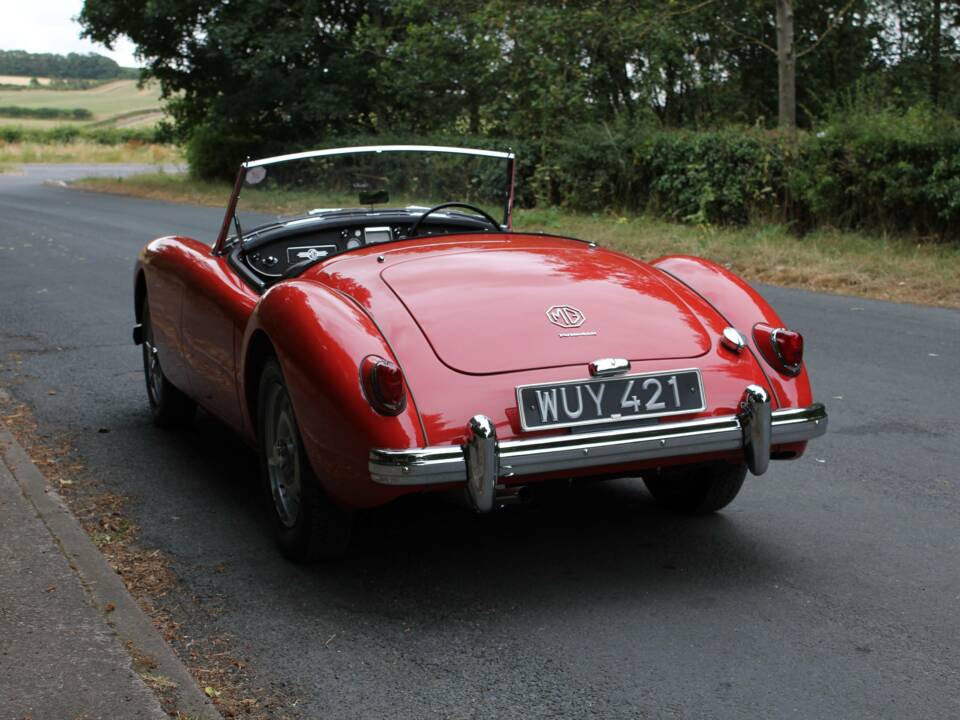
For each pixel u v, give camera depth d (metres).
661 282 4.09
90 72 174.12
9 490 4.53
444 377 3.42
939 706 2.82
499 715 2.82
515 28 21.02
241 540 4.18
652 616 3.41
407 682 3.01
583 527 4.26
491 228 5.24
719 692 2.92
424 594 3.63
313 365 3.48
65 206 24.55
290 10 30.53
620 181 17.77
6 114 114.31
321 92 30.08
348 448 3.38
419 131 28.02
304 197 5.01
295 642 3.28
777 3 17.94
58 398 6.50
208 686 3.01
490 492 3.28
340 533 3.78
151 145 67.75
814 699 2.87
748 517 4.34
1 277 12.18
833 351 7.55
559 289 3.89
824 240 13.34
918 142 12.81
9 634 3.19
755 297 4.04
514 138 21.50
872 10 21.08
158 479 4.96
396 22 29.08
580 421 3.43
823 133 14.02
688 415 3.56
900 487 4.67
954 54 20.31
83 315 9.45
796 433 3.69
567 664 3.10
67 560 3.76
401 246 4.41
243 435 4.54
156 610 3.54
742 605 3.48
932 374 6.81
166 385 5.59
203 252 5.18
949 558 3.86
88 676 2.93
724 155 15.45
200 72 33.72
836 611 3.43
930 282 10.41
